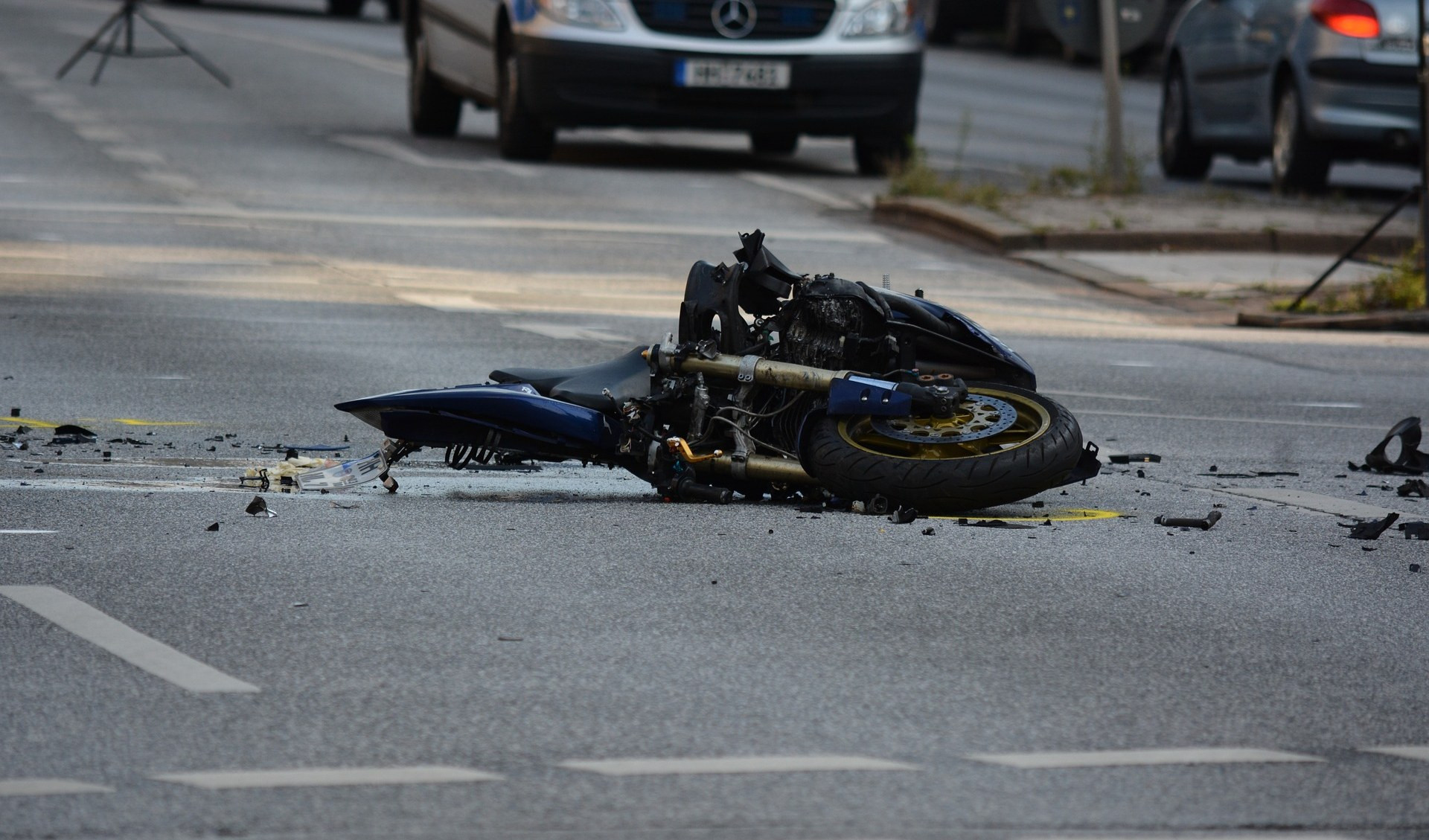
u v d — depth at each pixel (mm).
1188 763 17141
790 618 21656
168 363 40531
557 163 82875
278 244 60312
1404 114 72438
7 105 90250
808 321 28266
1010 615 22062
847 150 94375
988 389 28250
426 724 17703
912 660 20125
